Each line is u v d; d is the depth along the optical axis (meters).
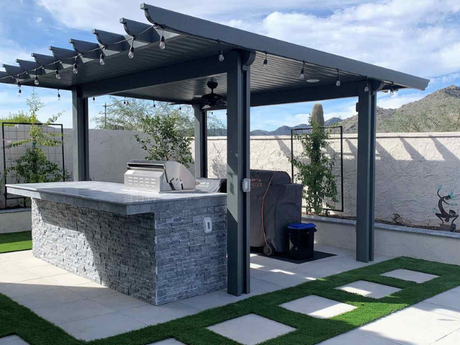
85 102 8.13
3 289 5.58
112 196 5.24
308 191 9.09
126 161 11.97
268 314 4.63
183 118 20.05
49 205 6.88
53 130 10.58
